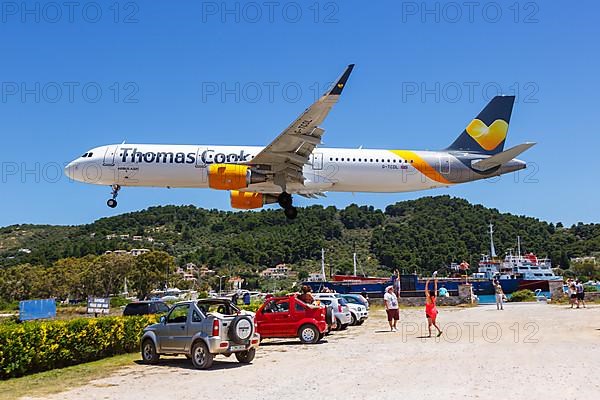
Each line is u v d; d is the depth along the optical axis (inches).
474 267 5290.4
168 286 3986.2
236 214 7332.7
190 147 1331.2
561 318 1138.0
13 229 7834.6
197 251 6107.3
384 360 632.4
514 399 414.6
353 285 2326.5
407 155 1378.0
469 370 547.2
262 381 522.6
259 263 5816.9
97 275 3599.9
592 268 5177.2
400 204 7076.8
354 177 1349.7
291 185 1314.0
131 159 1311.5
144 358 679.7
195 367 621.9
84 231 7431.1
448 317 1227.9
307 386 489.1
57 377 593.9
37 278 3639.3
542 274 2768.2
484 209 6811.0
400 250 5556.1
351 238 6225.4
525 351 673.0
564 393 431.8
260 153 1210.0
